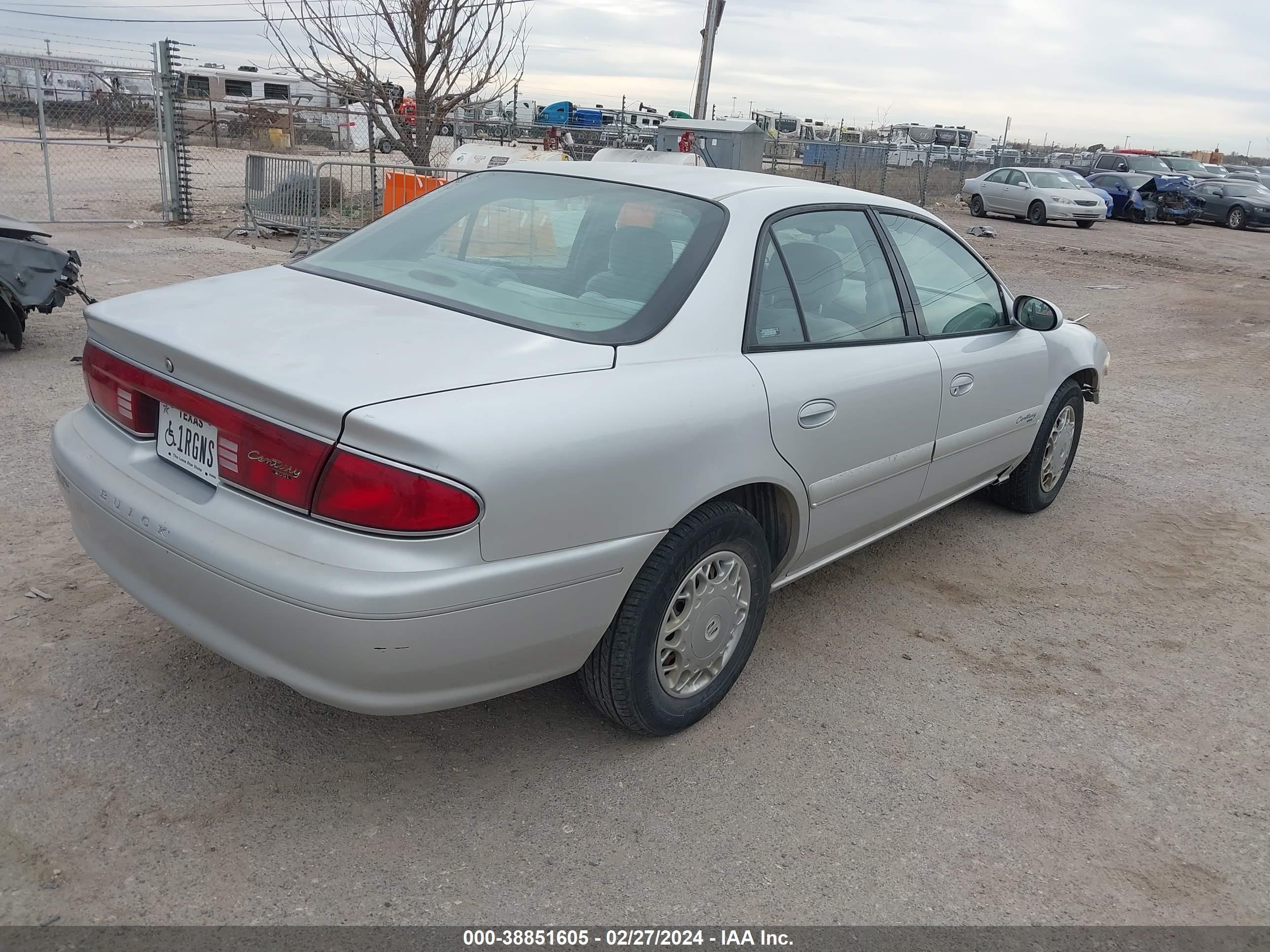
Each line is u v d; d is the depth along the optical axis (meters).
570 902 2.50
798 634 3.98
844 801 2.97
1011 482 5.33
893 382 3.65
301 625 2.33
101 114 32.31
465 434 2.32
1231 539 5.37
